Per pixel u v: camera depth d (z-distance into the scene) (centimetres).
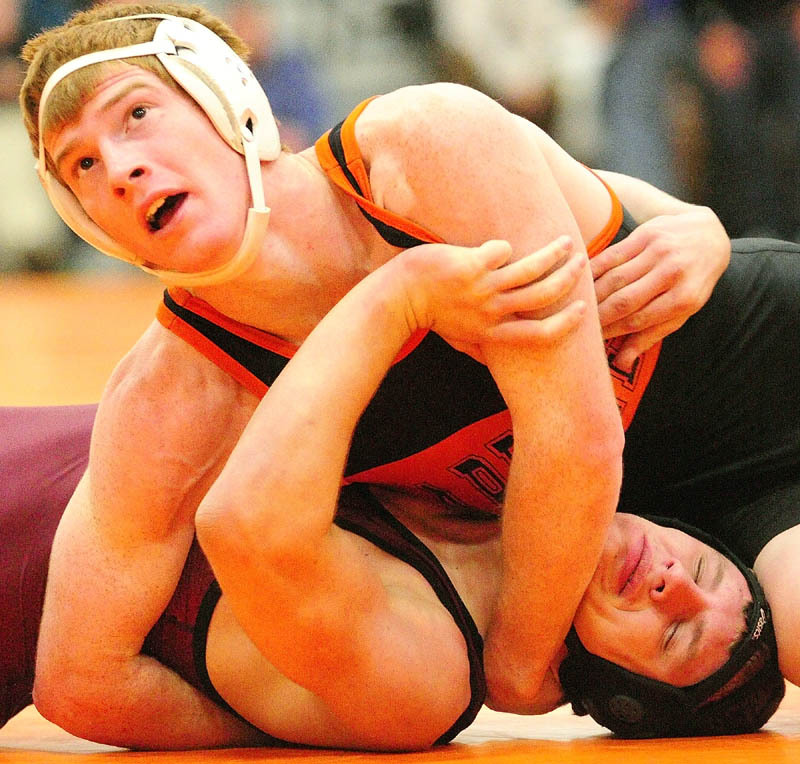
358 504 550
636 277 533
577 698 560
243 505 465
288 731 532
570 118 2383
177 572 526
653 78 2147
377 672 494
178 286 505
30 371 1544
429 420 522
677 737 552
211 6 2231
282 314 502
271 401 474
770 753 496
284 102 2286
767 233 2178
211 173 476
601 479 488
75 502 538
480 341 479
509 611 525
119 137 473
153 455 509
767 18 2191
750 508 598
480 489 556
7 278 2623
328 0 2483
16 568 562
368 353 475
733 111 2152
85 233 495
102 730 532
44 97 477
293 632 479
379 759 502
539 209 477
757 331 586
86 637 520
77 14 502
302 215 493
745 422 591
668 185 2162
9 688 583
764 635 548
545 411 480
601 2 2350
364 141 490
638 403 561
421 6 2500
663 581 538
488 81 2373
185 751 539
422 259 471
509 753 508
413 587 529
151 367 514
